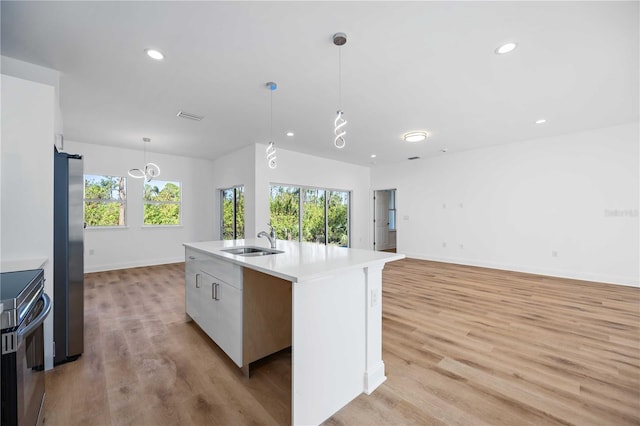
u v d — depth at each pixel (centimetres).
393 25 205
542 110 373
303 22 202
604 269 454
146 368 209
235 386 188
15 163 196
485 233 584
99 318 306
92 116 386
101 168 545
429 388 184
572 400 170
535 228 521
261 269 167
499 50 237
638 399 171
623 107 363
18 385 109
